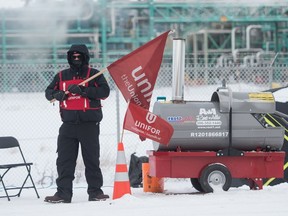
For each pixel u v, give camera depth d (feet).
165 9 316.19
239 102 77.61
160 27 319.47
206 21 316.19
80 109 72.95
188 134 76.74
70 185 73.72
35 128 155.74
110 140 134.10
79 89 72.38
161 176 76.43
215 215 59.36
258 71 177.37
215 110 77.56
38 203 72.74
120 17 313.12
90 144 73.72
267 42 328.08
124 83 74.84
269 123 92.27
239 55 321.73
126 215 60.03
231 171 77.56
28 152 126.93
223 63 309.01
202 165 76.95
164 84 180.65
